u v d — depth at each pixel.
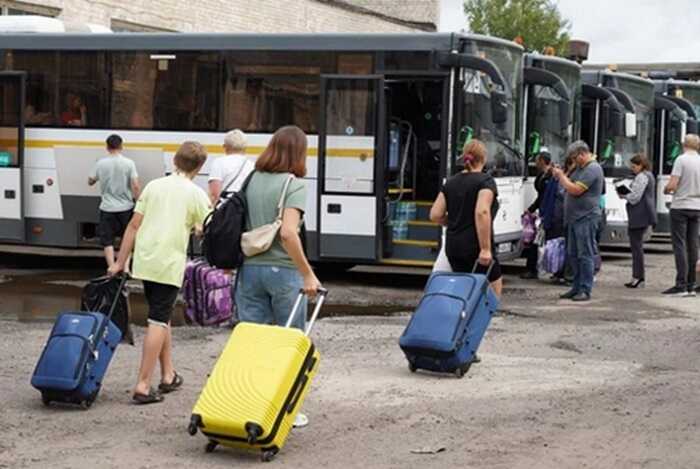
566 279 19.00
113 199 17.91
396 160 18.52
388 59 17.80
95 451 8.46
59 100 19.55
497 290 11.71
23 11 26.91
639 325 14.59
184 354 12.09
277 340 8.24
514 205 19.02
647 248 27.19
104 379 10.82
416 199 18.70
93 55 19.34
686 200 17.48
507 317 15.14
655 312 15.81
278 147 8.78
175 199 9.71
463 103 17.58
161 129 19.00
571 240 16.98
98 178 17.98
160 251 9.67
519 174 19.12
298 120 18.27
